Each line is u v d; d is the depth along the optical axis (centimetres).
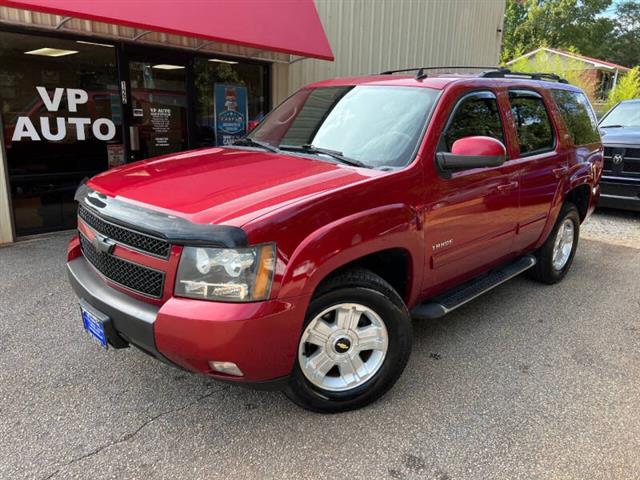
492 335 394
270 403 297
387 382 296
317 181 273
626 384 328
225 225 227
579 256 619
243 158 331
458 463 252
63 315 407
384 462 252
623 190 777
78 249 316
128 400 297
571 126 482
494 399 307
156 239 241
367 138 330
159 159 346
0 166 581
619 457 259
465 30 1246
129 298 256
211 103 785
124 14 539
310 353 275
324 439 267
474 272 375
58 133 632
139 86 691
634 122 891
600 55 5050
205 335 227
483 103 368
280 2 718
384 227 276
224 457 253
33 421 276
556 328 409
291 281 238
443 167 309
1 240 594
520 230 408
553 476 245
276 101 859
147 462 248
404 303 305
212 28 608
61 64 619
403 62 1062
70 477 237
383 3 977
